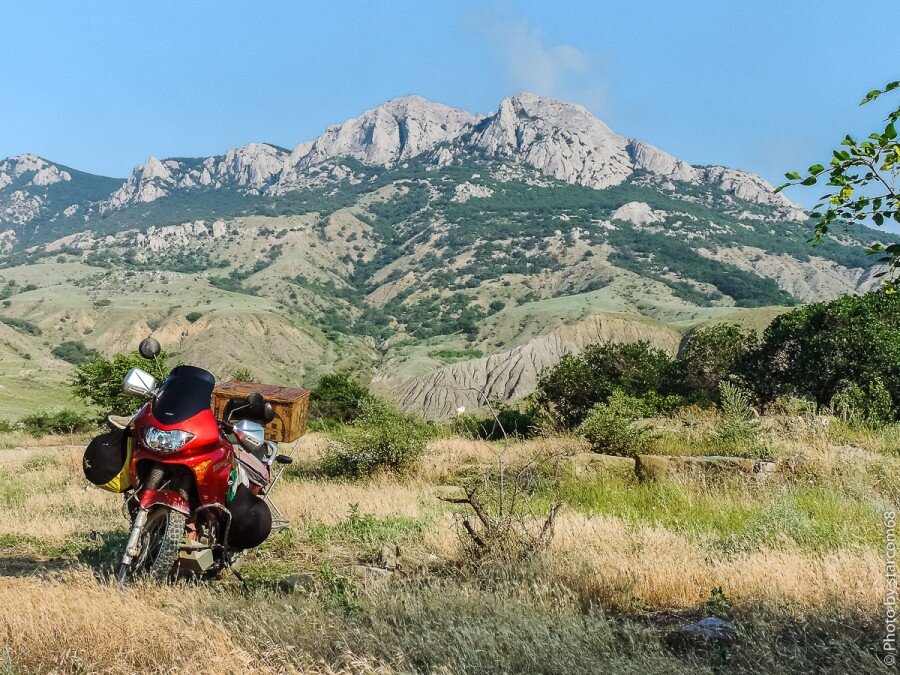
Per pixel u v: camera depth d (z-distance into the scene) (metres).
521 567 5.65
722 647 4.17
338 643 3.98
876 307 23.42
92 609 4.15
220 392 11.20
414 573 6.18
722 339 29.30
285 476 13.48
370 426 13.68
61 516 9.52
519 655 3.88
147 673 3.64
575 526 7.52
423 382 115.56
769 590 5.17
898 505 8.27
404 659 3.85
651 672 3.65
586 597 5.28
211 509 5.32
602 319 164.00
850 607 4.60
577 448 12.73
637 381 27.97
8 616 4.05
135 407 24.23
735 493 9.41
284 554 7.12
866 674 3.62
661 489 9.57
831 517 7.86
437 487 11.58
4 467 16.52
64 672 3.64
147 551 5.13
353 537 7.75
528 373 130.88
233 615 4.37
